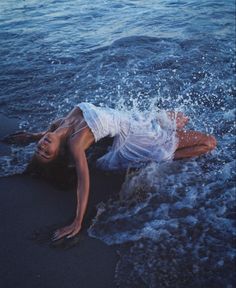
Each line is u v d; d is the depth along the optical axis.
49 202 3.58
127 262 2.96
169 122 4.06
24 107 5.07
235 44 6.64
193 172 3.82
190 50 6.41
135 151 3.87
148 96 5.22
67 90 5.42
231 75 5.72
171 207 3.43
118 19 7.88
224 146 4.23
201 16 7.94
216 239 3.10
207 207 3.42
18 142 4.32
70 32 7.29
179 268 2.89
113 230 3.24
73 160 3.51
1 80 5.68
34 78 5.73
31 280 2.85
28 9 8.61
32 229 3.29
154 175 3.77
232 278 2.80
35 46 6.74
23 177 3.88
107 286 2.80
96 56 6.31
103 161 3.93
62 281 2.85
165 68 5.89
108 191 3.70
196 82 5.54
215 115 4.82
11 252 3.07
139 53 6.34
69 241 3.14
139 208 3.44
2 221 3.37
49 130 3.78
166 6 8.63
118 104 5.04
